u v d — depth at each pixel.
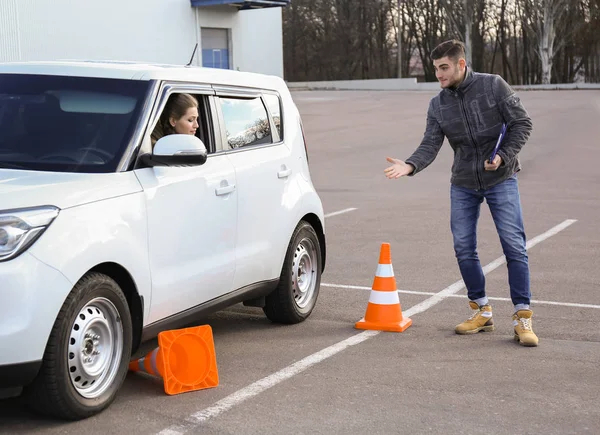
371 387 5.44
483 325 6.79
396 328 6.79
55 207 4.55
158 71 5.71
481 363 5.96
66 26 24.95
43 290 4.38
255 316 7.30
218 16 30.78
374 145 24.75
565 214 12.60
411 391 5.36
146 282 5.14
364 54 83.88
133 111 5.41
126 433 4.62
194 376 5.40
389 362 5.97
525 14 75.19
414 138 26.50
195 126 5.77
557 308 7.48
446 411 5.02
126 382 5.50
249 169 6.29
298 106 41.84
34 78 5.70
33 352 4.37
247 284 6.30
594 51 76.88
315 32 83.19
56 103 5.51
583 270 8.95
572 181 16.34
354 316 7.30
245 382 5.52
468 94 6.49
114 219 4.89
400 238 10.98
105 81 5.61
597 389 5.43
